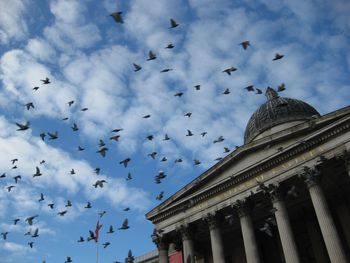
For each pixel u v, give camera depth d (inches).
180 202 1971.0
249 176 1766.7
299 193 1775.3
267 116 2329.0
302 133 1700.3
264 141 1781.5
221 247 1766.7
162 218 2049.7
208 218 1839.3
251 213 1771.7
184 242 1895.9
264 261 1979.6
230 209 1807.3
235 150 1862.7
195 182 1964.8
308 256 1877.5
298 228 1942.7
